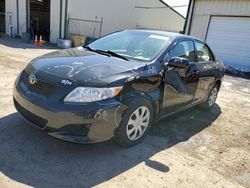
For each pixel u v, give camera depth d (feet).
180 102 13.70
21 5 60.34
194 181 9.53
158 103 11.77
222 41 42.96
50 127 9.18
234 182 9.88
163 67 11.86
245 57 40.93
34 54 35.81
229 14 41.39
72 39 55.98
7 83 18.38
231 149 12.66
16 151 9.75
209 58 17.10
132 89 10.25
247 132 15.29
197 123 15.57
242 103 22.16
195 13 45.32
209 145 12.74
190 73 13.92
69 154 10.03
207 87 16.58
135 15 67.00
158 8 72.02
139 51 12.50
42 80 9.65
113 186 8.57
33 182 8.23
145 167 9.93
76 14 57.82
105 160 9.98
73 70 9.82
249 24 39.78
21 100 10.01
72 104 8.95
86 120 8.97
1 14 69.10
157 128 13.79
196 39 15.67
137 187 8.70
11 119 12.20
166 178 9.44
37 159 9.45
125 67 10.55
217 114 18.01
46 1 67.67
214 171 10.42
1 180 8.09
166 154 11.14
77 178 8.73
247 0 39.29
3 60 27.27
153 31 14.28
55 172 8.87
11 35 61.52
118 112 9.70
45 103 9.16
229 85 30.09
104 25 62.03
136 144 11.41
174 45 13.04
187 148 12.03
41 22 69.26
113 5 61.98
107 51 12.64
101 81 9.39
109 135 9.77
